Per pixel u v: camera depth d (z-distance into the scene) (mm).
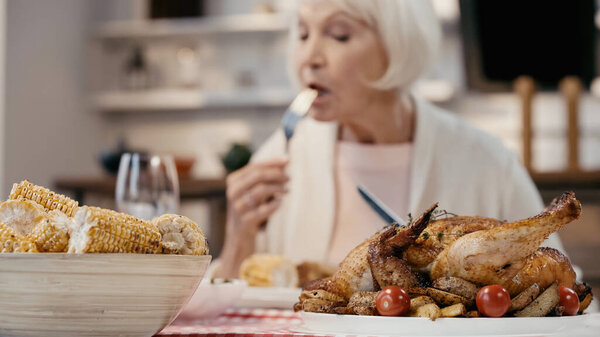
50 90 4188
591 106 3902
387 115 1600
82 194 3238
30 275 584
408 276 658
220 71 4410
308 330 693
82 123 4488
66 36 4344
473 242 640
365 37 1438
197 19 4355
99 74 4594
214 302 900
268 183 1551
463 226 694
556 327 634
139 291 605
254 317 974
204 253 666
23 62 3959
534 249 637
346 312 671
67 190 3297
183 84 4359
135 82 4449
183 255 624
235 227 1605
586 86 3783
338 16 1419
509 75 3818
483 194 1687
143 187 1059
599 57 3742
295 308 723
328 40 1446
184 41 4430
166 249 634
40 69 4102
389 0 1423
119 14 4598
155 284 611
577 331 724
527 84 3438
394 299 635
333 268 1172
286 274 1154
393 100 1568
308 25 1450
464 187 1667
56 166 4246
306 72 1471
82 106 4484
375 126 1619
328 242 1659
